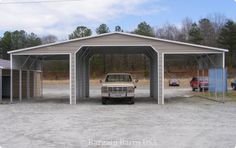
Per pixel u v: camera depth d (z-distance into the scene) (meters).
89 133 12.80
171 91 45.75
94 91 48.44
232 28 89.31
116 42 26.56
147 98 32.59
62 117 17.80
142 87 61.16
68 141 11.25
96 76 90.69
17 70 30.41
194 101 28.08
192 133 12.66
